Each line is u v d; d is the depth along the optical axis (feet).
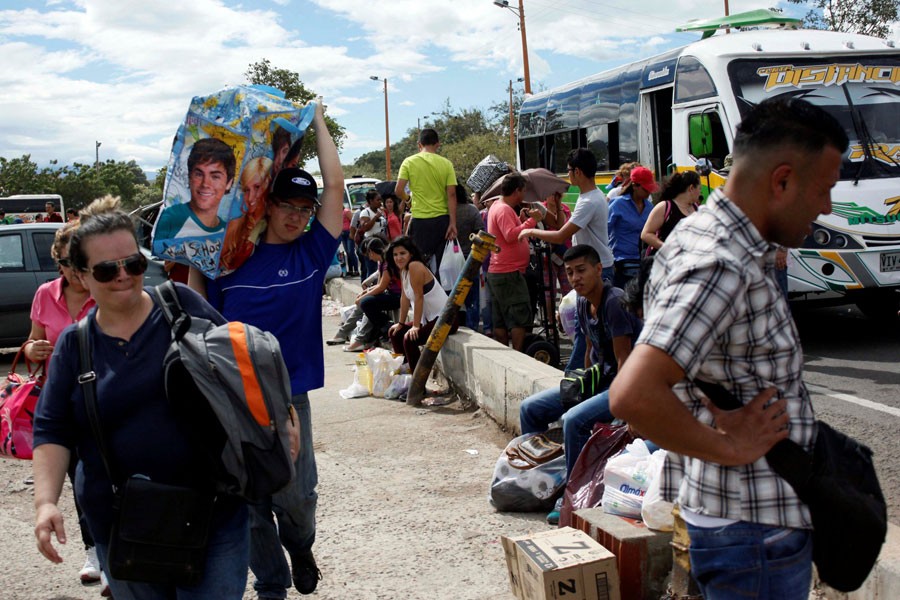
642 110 41.81
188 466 8.70
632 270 26.37
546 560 11.73
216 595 8.87
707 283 6.10
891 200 29.53
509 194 27.50
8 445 12.32
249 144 11.78
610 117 46.19
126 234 8.57
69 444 8.90
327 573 14.25
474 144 161.48
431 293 27.27
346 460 20.52
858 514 6.43
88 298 13.33
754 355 6.39
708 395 6.48
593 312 16.25
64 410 8.80
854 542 6.50
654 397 6.02
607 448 14.49
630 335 15.29
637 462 13.28
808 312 37.50
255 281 12.35
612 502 13.15
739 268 6.15
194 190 11.66
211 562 8.92
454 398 26.20
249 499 8.64
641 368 6.06
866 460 6.85
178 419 8.64
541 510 16.34
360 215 52.31
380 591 13.47
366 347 36.19
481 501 17.20
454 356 26.40
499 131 186.19
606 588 11.68
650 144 41.73
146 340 8.70
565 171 53.57
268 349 8.64
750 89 32.65
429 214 31.27
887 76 32.68
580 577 11.56
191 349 8.48
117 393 8.56
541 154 58.59
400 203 50.08
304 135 12.44
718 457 6.21
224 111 11.73
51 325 13.24
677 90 36.35
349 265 67.00
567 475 15.49
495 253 27.71
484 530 15.67
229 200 11.76
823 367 26.66
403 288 28.30
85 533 13.82
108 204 9.04
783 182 6.33
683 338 6.04
